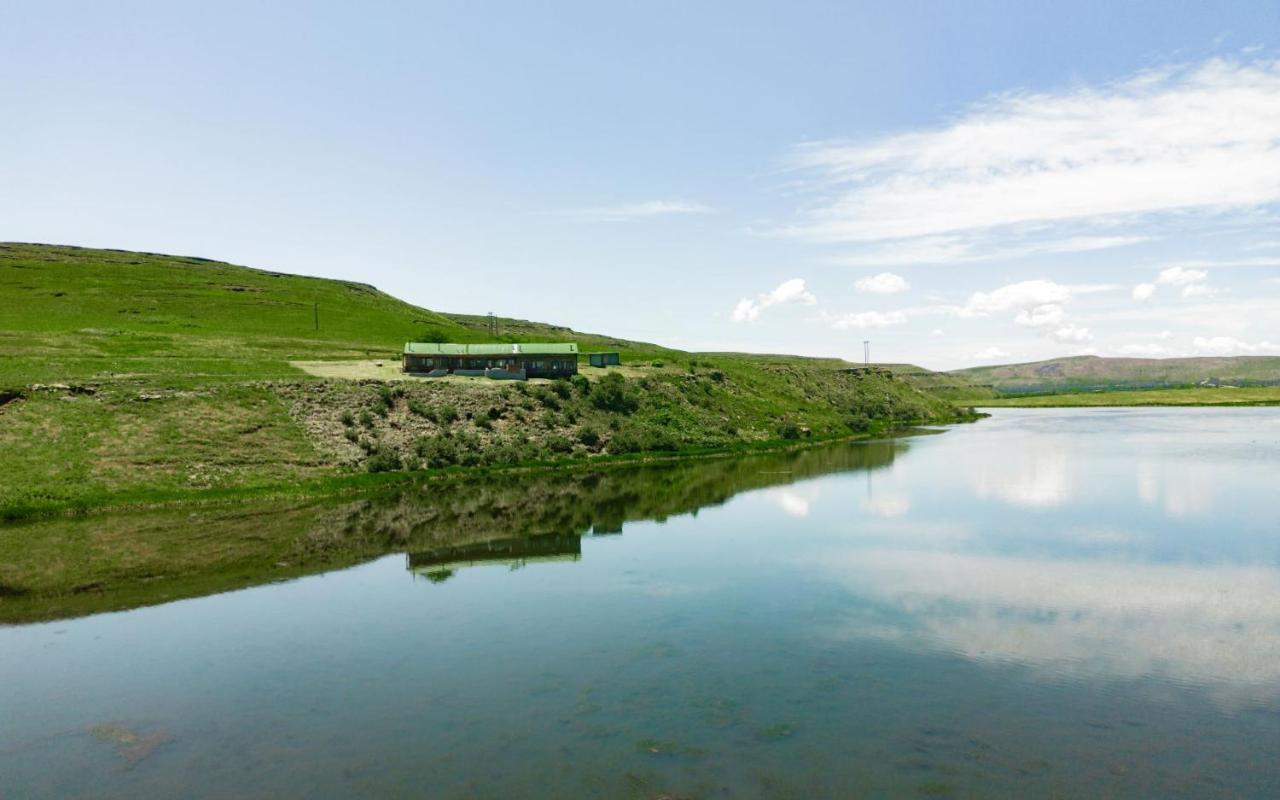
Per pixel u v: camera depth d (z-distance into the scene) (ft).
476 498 201.77
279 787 61.57
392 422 260.21
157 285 558.15
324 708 76.33
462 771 63.52
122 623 103.19
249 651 92.53
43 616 106.32
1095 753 65.67
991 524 158.40
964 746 66.90
